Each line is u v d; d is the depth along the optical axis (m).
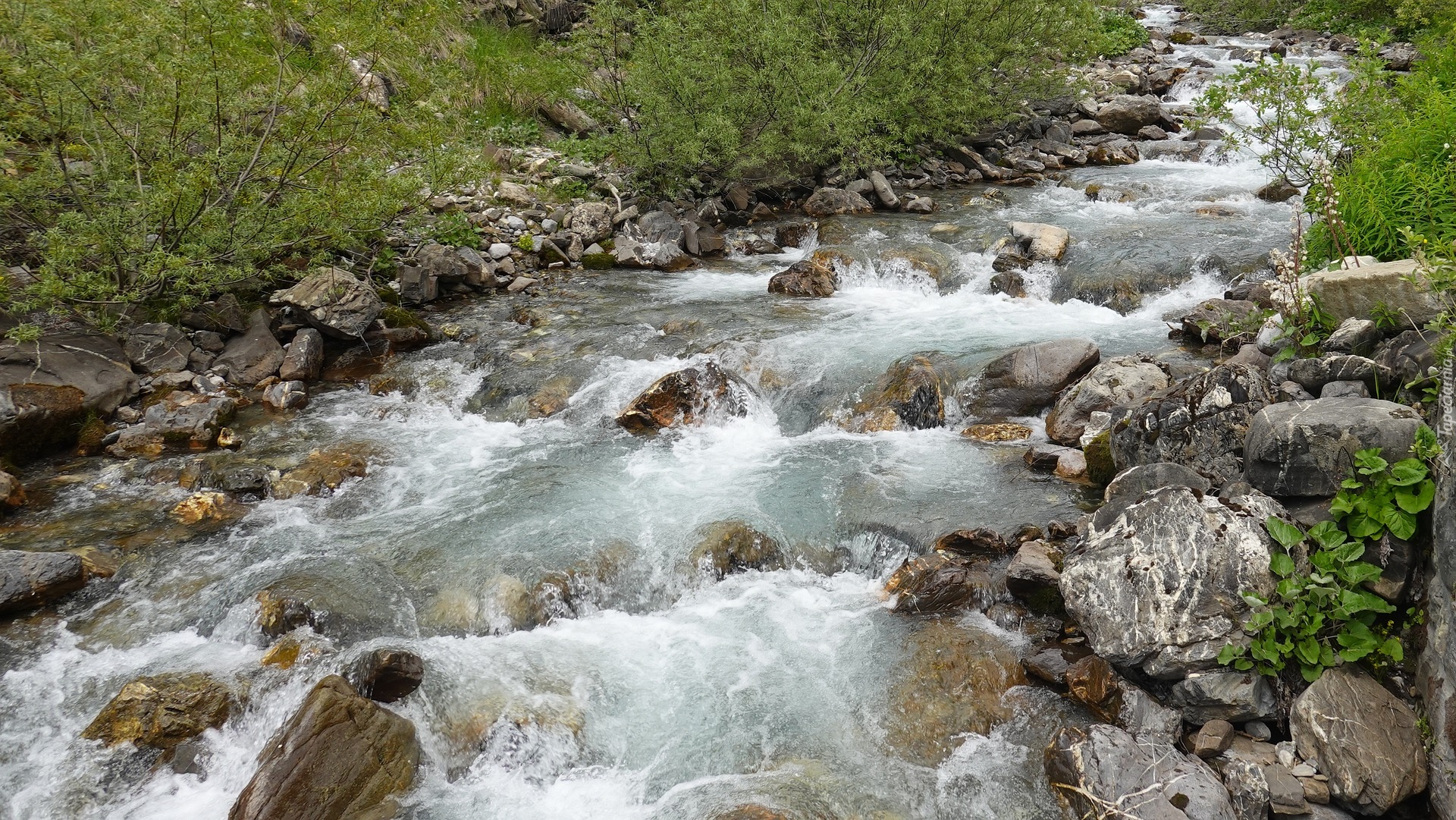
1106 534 5.48
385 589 6.36
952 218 14.34
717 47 14.62
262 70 10.02
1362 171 7.52
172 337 9.56
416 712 5.37
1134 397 7.75
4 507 7.22
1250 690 4.74
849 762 5.04
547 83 16.64
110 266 9.17
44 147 9.16
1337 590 4.70
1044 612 5.87
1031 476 7.37
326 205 9.89
